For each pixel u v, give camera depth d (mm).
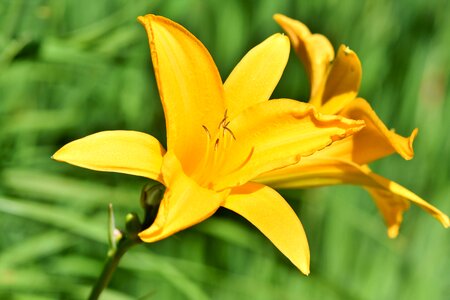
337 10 887
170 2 807
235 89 498
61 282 701
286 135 485
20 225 779
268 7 878
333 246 885
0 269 680
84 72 791
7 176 699
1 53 688
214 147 492
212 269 765
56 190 707
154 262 680
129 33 731
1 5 705
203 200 460
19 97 769
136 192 769
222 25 876
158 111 877
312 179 515
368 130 514
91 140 467
